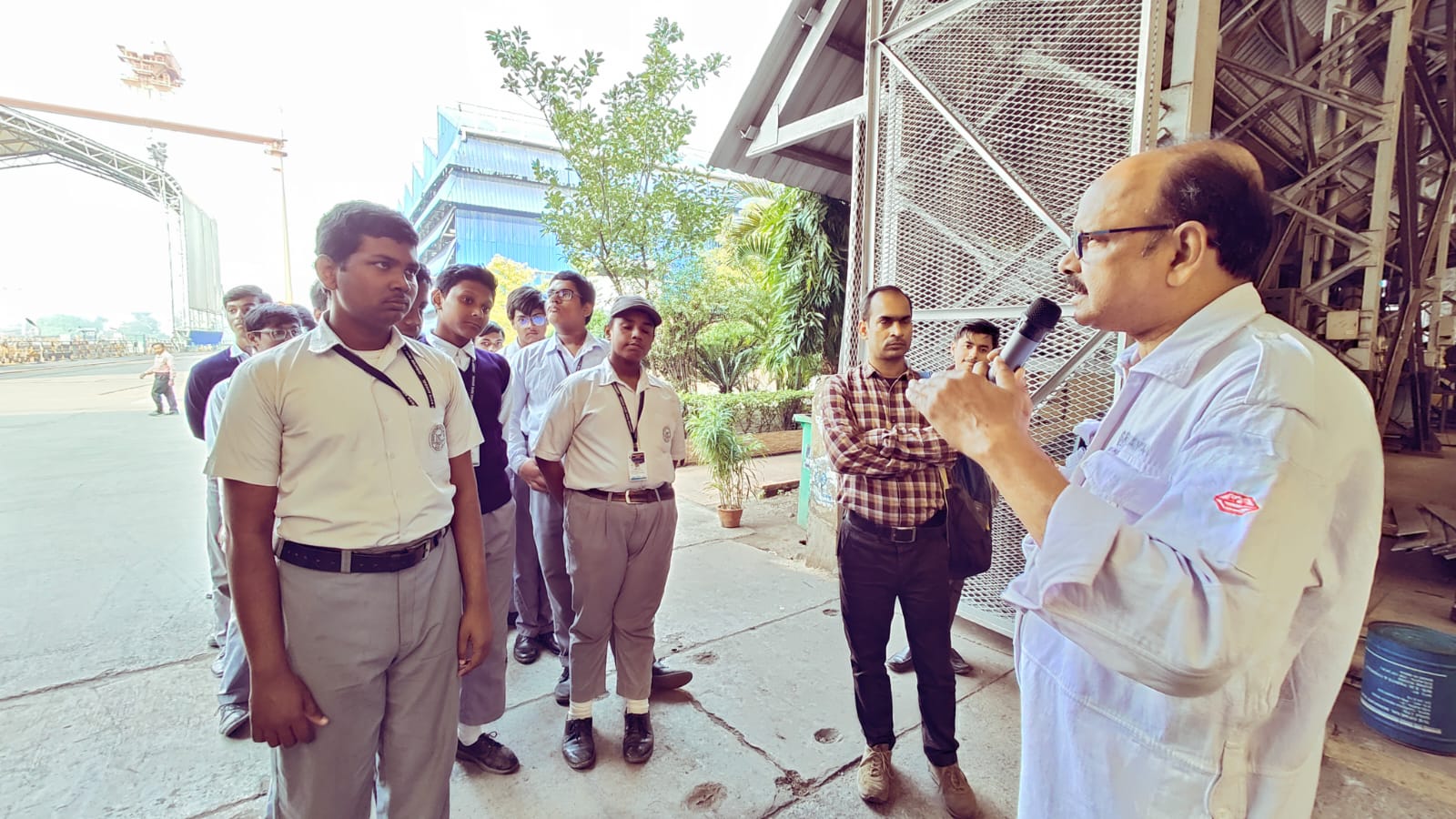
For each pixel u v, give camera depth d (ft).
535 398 10.33
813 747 7.72
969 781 7.16
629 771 7.27
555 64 17.46
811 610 11.68
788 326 24.27
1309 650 2.53
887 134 11.97
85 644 10.14
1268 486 2.13
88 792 6.84
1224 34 16.46
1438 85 25.31
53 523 16.84
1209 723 2.49
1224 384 2.44
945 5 10.68
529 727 8.13
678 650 10.16
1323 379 2.32
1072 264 3.12
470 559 5.45
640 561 7.42
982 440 2.61
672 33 18.17
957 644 10.57
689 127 18.70
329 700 4.50
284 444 4.39
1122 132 8.81
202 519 17.34
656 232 19.29
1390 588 13.05
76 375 78.18
